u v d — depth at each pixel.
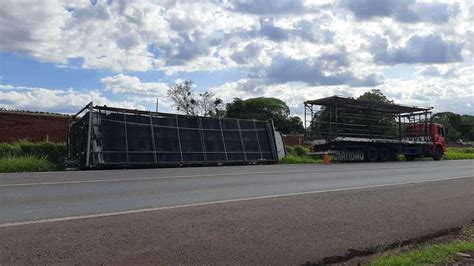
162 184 13.36
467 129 122.81
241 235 7.09
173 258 5.84
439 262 6.44
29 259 5.44
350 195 11.71
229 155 27.20
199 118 26.56
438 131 42.62
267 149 29.55
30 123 33.03
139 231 6.95
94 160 21.59
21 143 24.81
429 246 7.42
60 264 5.34
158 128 24.55
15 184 12.53
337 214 9.07
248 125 29.03
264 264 5.94
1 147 22.56
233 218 8.18
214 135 26.94
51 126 33.59
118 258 5.68
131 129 23.44
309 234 7.46
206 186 13.09
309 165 26.58
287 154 31.88
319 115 35.84
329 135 34.91
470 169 24.09
